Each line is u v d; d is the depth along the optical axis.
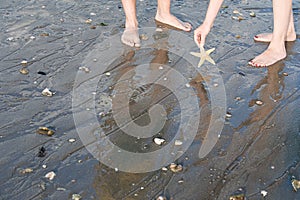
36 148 1.67
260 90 2.04
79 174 1.57
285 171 1.60
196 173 1.59
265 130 1.79
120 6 2.74
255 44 2.41
